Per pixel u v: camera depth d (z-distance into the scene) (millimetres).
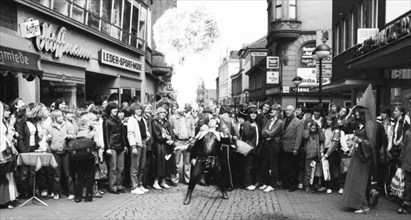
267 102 11906
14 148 8086
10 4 13250
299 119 10570
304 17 40406
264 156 10664
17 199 8711
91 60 19859
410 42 10891
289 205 8844
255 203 9023
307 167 10305
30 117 8945
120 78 24328
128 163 10562
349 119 10383
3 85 13344
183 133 11805
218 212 8148
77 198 8891
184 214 7930
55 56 15789
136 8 27375
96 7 20438
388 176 9367
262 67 52156
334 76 25422
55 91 16203
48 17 15516
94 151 9125
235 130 11047
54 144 9125
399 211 8094
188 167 11797
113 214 7820
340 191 10188
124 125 10094
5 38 12312
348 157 9984
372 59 14297
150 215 7816
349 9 22266
